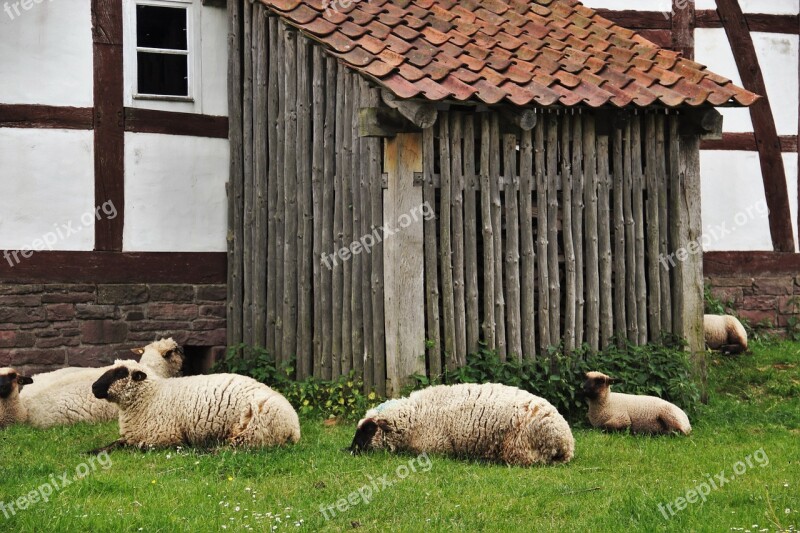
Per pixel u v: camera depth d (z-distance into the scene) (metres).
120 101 10.59
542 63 9.44
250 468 6.97
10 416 8.67
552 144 9.35
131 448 7.64
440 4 10.34
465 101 8.44
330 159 9.55
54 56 10.35
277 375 9.96
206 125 10.95
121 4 10.59
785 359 11.65
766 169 13.20
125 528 5.69
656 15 13.01
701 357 9.83
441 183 8.93
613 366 9.40
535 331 9.40
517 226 9.21
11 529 5.68
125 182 10.61
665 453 7.73
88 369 9.39
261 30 10.41
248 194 10.66
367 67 8.64
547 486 6.59
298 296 9.95
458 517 6.04
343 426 8.65
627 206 9.63
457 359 8.94
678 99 9.23
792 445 8.18
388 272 8.84
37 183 10.27
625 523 5.89
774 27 13.27
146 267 10.67
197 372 11.34
